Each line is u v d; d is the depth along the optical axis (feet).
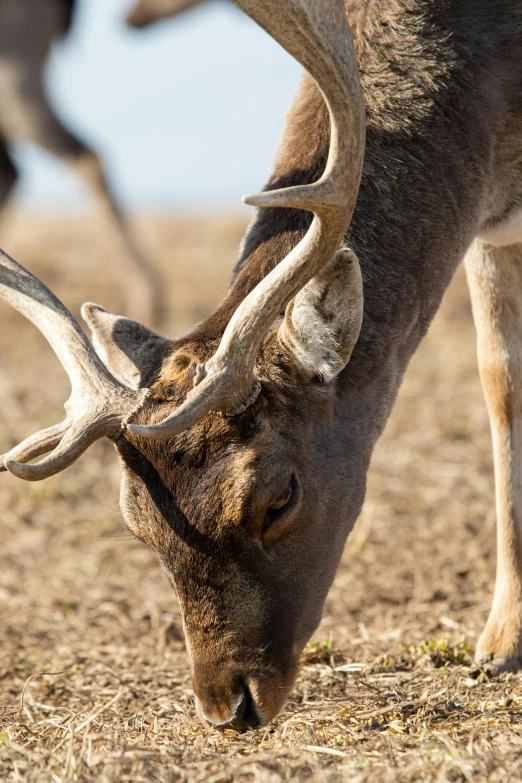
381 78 55.93
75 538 88.84
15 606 76.28
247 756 43.52
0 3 143.13
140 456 46.91
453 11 56.95
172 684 59.98
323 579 51.42
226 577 47.67
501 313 62.28
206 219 253.85
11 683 61.93
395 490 93.50
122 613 74.02
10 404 115.44
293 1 42.47
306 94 57.00
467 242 56.90
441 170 54.90
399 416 112.27
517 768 39.83
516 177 58.75
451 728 47.29
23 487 98.78
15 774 42.60
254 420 47.09
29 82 145.07
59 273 184.85
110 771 41.45
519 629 59.57
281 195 43.16
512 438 62.69
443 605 70.95
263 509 47.19
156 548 47.93
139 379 48.98
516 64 57.16
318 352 48.24
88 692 59.52
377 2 57.57
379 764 41.81
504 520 61.67
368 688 55.88
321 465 50.26
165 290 168.04
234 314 46.73
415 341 55.62
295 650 50.24
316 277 46.68
